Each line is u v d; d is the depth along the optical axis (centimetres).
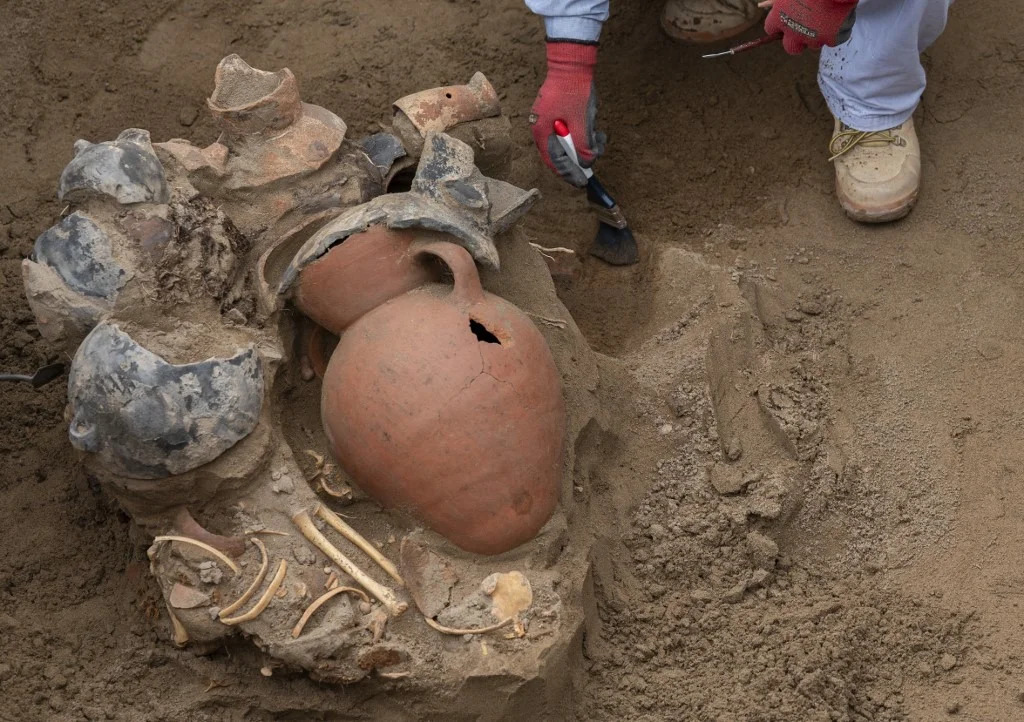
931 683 321
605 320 416
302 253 307
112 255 298
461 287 299
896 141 438
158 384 285
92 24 513
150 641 315
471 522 294
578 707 311
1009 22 494
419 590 294
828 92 448
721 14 496
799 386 379
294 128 330
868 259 432
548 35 405
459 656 289
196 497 299
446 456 289
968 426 377
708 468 354
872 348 402
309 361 328
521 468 295
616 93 496
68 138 478
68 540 342
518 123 488
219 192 325
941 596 338
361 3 530
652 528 344
